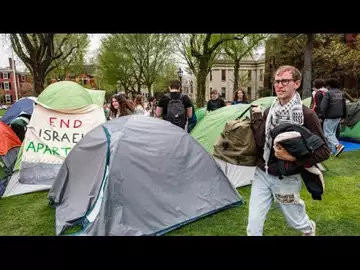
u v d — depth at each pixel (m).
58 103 5.00
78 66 25.73
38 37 13.91
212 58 24.19
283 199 2.29
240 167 4.61
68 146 4.90
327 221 3.36
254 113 2.36
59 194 3.84
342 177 4.85
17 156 4.84
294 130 2.08
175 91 5.06
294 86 2.15
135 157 3.22
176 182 3.41
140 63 32.81
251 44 24.91
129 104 5.62
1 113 23.53
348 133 7.50
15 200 4.33
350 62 19.23
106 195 2.98
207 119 5.04
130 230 2.98
